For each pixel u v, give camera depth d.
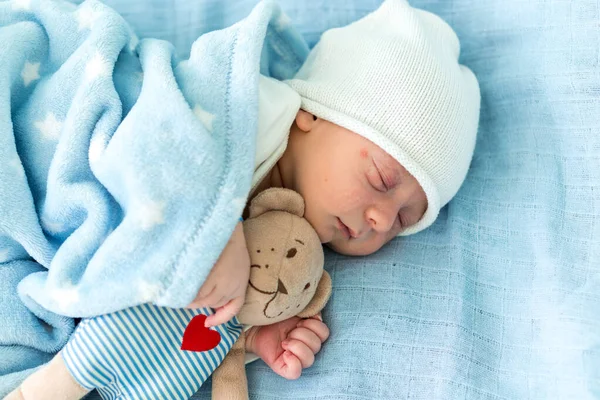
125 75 1.02
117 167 0.88
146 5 1.32
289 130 1.08
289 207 1.01
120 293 0.86
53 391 0.87
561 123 1.18
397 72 1.05
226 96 0.93
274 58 1.28
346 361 0.98
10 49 1.02
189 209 0.86
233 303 0.91
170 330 0.92
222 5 1.34
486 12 1.29
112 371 0.89
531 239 1.10
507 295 1.05
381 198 1.04
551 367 0.94
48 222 0.99
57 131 1.00
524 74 1.24
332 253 1.15
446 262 1.09
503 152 1.23
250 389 1.00
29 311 0.97
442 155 1.05
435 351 0.98
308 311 1.02
